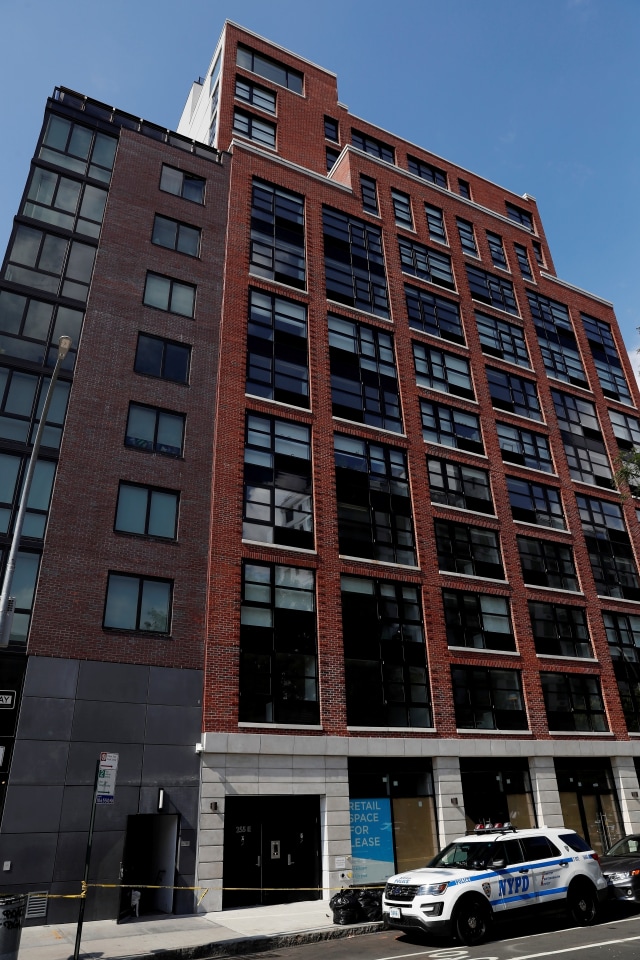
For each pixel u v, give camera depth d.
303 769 19.45
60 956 11.84
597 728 26.55
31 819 15.58
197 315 24.62
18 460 19.27
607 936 12.52
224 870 17.73
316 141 35.75
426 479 27.00
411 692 22.66
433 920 12.20
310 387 25.81
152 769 17.45
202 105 38.50
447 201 36.91
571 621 28.31
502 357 33.72
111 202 24.62
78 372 21.16
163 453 21.61
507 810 23.06
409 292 31.88
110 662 18.03
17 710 16.44
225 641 19.70
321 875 18.84
